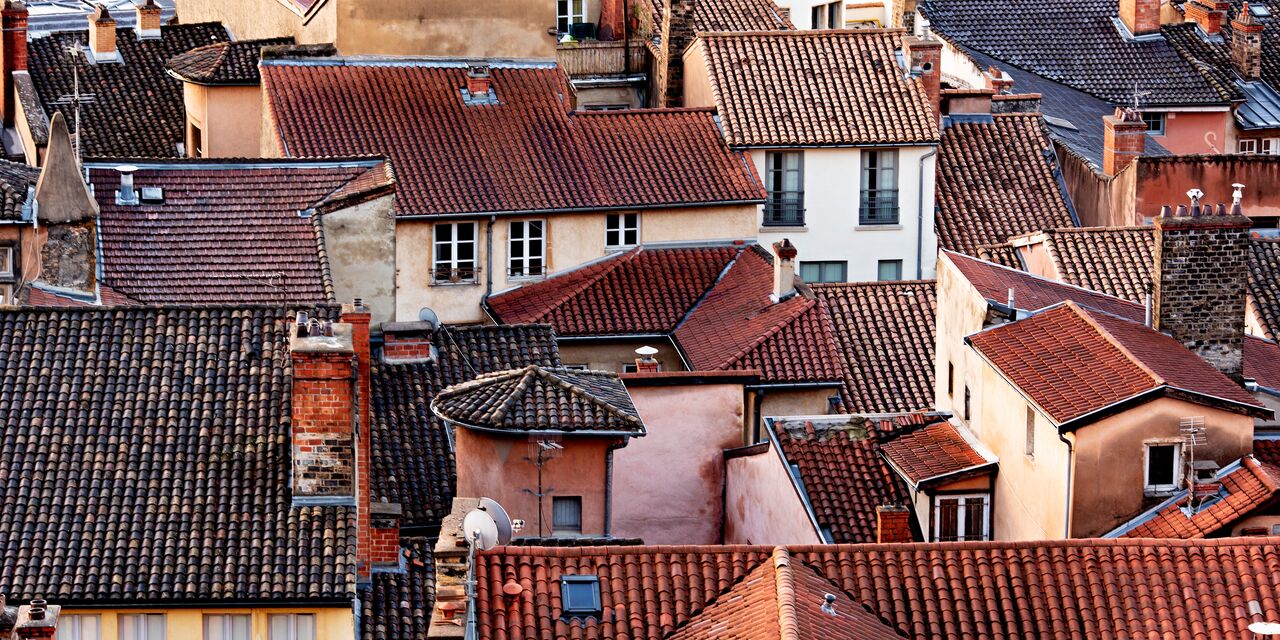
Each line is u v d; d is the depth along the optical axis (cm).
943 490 14212
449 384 14962
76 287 15662
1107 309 15275
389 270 17238
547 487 13825
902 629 10362
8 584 11562
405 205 19700
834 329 18212
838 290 18688
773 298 18675
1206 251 14312
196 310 13250
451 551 10419
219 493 12125
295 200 17112
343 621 11681
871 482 14650
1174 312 14375
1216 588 10581
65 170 15638
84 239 15662
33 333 13012
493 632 10150
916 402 17612
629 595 10369
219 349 13000
